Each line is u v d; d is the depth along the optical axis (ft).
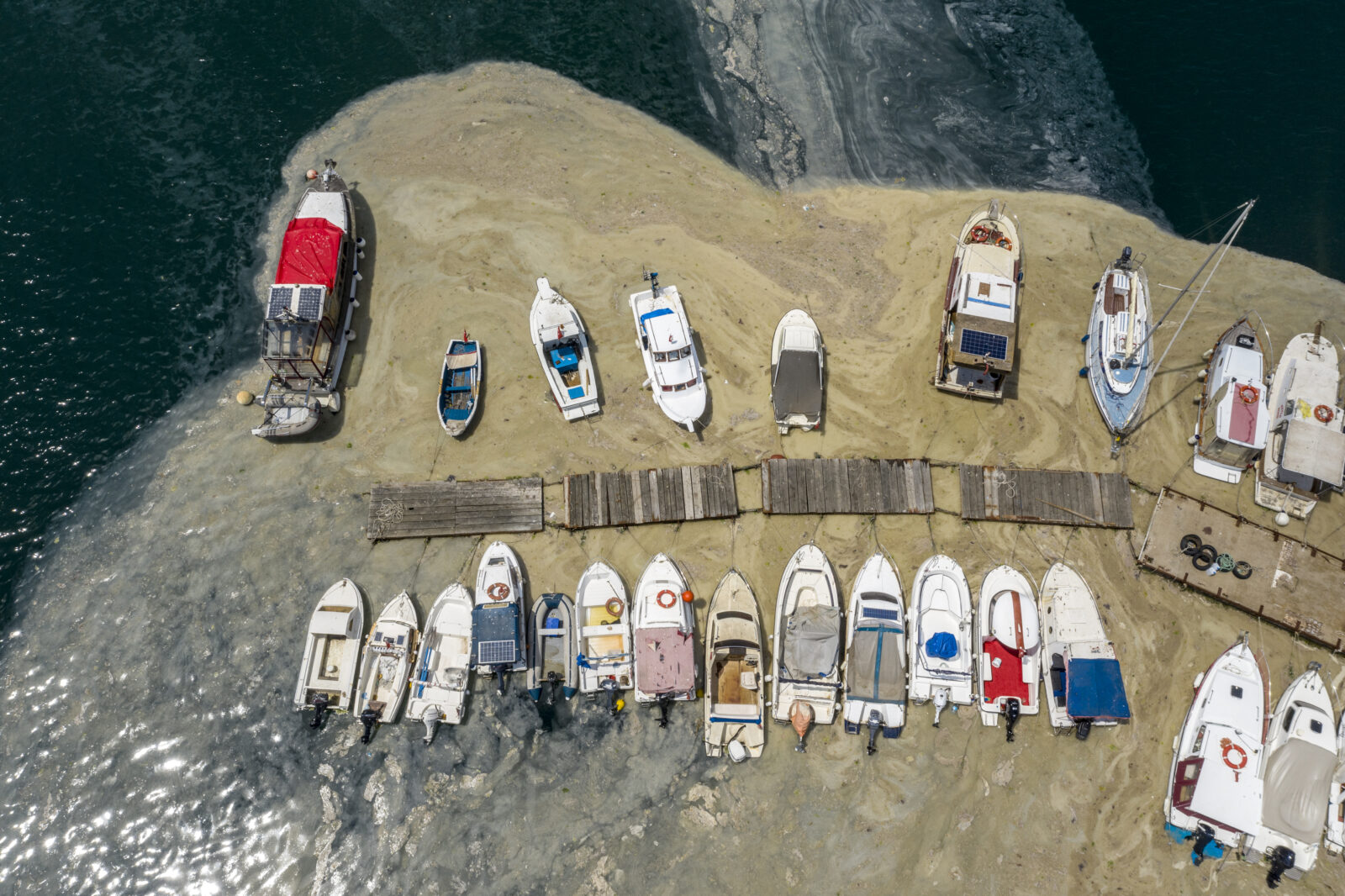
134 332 98.78
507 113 110.83
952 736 78.84
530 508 86.89
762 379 93.61
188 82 113.80
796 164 107.65
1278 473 85.92
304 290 90.22
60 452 92.48
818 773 77.56
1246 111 111.45
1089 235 102.58
